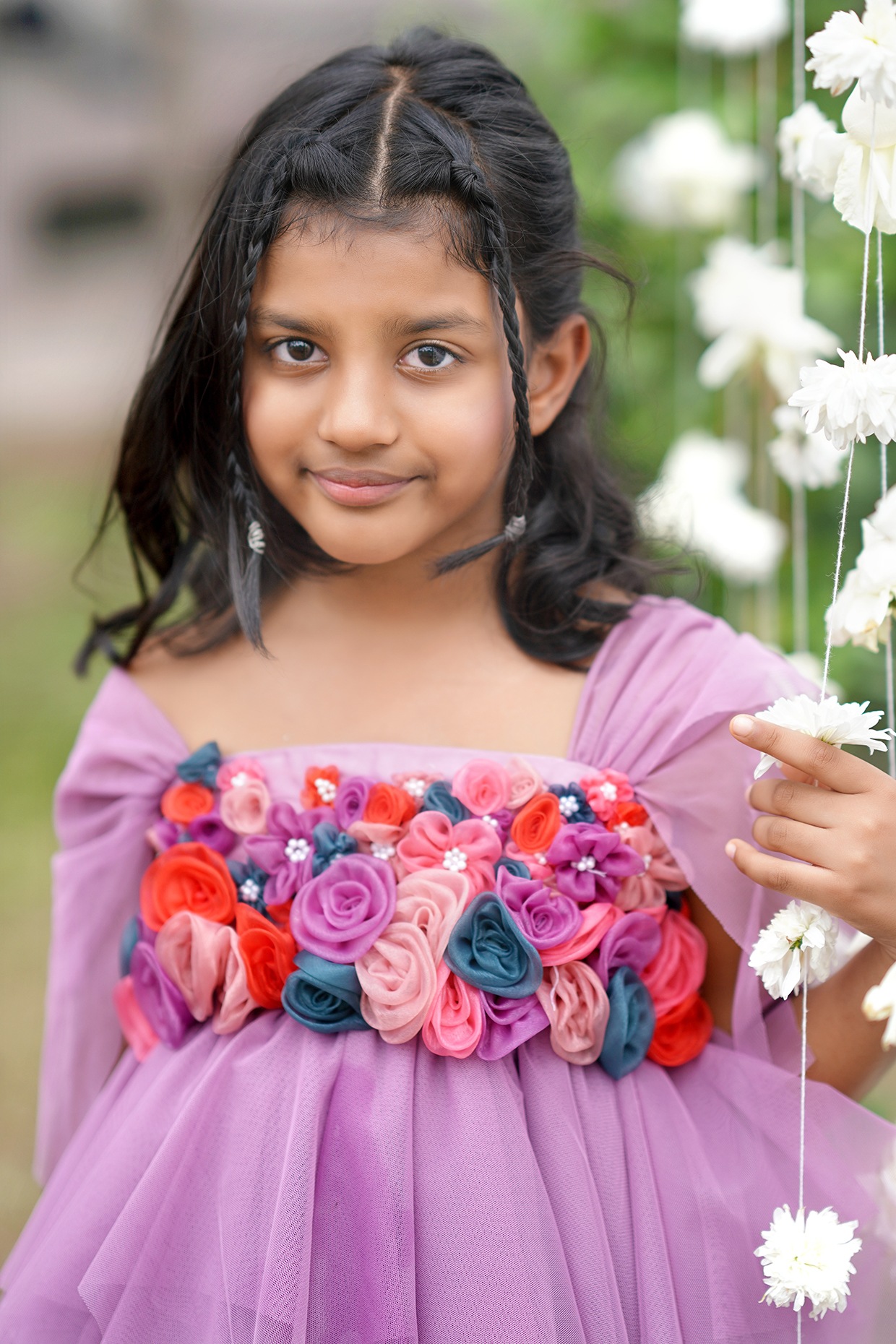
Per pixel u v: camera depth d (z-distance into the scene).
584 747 1.19
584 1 2.38
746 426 2.11
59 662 4.14
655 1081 1.14
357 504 1.09
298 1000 1.11
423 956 1.09
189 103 6.79
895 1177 1.06
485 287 1.08
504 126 1.19
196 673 1.31
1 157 7.25
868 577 1.03
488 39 2.82
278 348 1.11
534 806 1.14
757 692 1.15
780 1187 1.09
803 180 1.16
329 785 1.18
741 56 2.05
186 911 1.18
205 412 1.25
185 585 1.41
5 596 4.65
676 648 1.21
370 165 1.06
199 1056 1.15
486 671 1.22
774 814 1.03
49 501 5.55
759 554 1.92
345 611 1.25
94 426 6.26
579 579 1.26
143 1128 1.13
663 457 2.26
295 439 1.10
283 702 1.25
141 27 7.10
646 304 2.24
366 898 1.11
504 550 1.23
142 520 1.39
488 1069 1.08
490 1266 1.01
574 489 1.30
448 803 1.14
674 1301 1.05
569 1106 1.09
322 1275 1.03
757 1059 1.13
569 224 1.26
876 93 0.88
